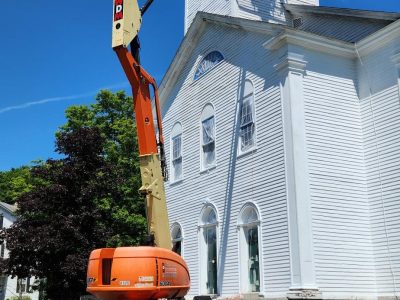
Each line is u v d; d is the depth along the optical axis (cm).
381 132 1541
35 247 1852
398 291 1408
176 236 2050
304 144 1473
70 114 3309
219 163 1830
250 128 1684
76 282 1938
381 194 1506
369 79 1608
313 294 1330
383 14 1678
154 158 1141
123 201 2934
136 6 1177
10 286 4269
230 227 1700
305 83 1538
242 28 1800
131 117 3375
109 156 3094
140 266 930
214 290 1767
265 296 1462
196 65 2108
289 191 1440
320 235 1417
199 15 2042
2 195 5456
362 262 1466
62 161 2083
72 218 1911
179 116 2178
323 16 1941
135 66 1149
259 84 1669
